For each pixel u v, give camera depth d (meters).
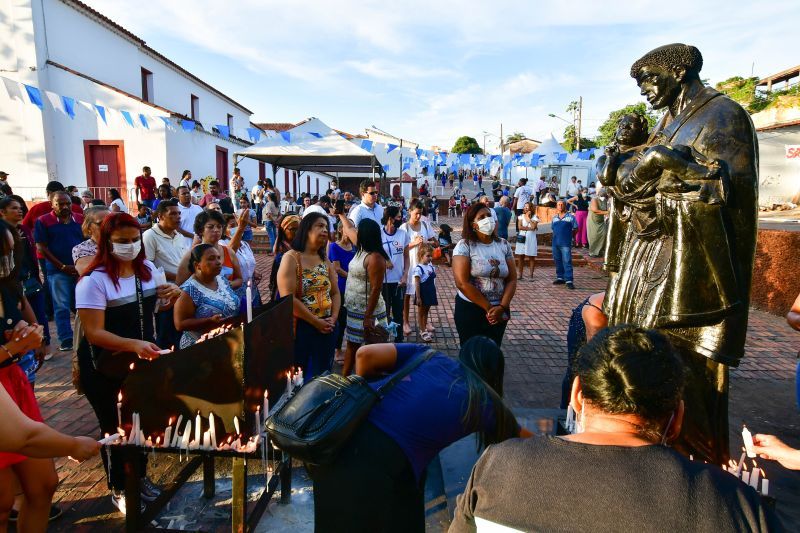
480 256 4.25
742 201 2.12
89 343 2.80
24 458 2.29
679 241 2.18
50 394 4.77
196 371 2.36
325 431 1.76
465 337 4.39
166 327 4.11
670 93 2.33
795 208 16.42
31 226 6.71
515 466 1.20
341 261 6.05
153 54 21.97
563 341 6.73
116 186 17.50
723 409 2.35
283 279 3.92
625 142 2.48
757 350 6.29
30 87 10.56
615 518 1.07
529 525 1.13
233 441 2.40
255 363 2.43
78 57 17.80
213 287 3.43
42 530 2.44
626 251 2.51
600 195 12.61
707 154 2.14
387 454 1.82
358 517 1.82
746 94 23.81
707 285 2.16
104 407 2.84
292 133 13.38
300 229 4.06
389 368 2.20
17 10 15.60
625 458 1.14
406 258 6.88
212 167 22.94
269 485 2.90
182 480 3.00
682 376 1.26
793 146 17.20
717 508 1.05
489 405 1.99
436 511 3.00
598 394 1.24
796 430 4.13
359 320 4.63
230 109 30.58
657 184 2.24
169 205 5.03
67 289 5.96
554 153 17.75
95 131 17.17
